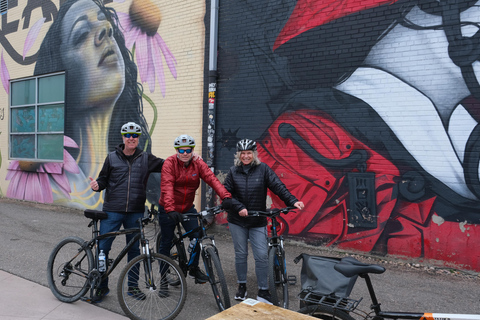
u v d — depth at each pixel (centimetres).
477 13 457
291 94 589
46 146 992
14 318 322
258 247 353
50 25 964
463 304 372
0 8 1091
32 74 1011
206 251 342
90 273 352
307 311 236
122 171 371
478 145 457
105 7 845
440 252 477
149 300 346
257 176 360
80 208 898
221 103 659
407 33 501
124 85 812
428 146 486
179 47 723
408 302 374
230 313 192
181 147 354
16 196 1058
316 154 566
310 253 543
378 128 520
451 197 471
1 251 530
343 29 546
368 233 525
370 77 526
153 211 362
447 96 475
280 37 599
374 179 521
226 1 654
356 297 386
